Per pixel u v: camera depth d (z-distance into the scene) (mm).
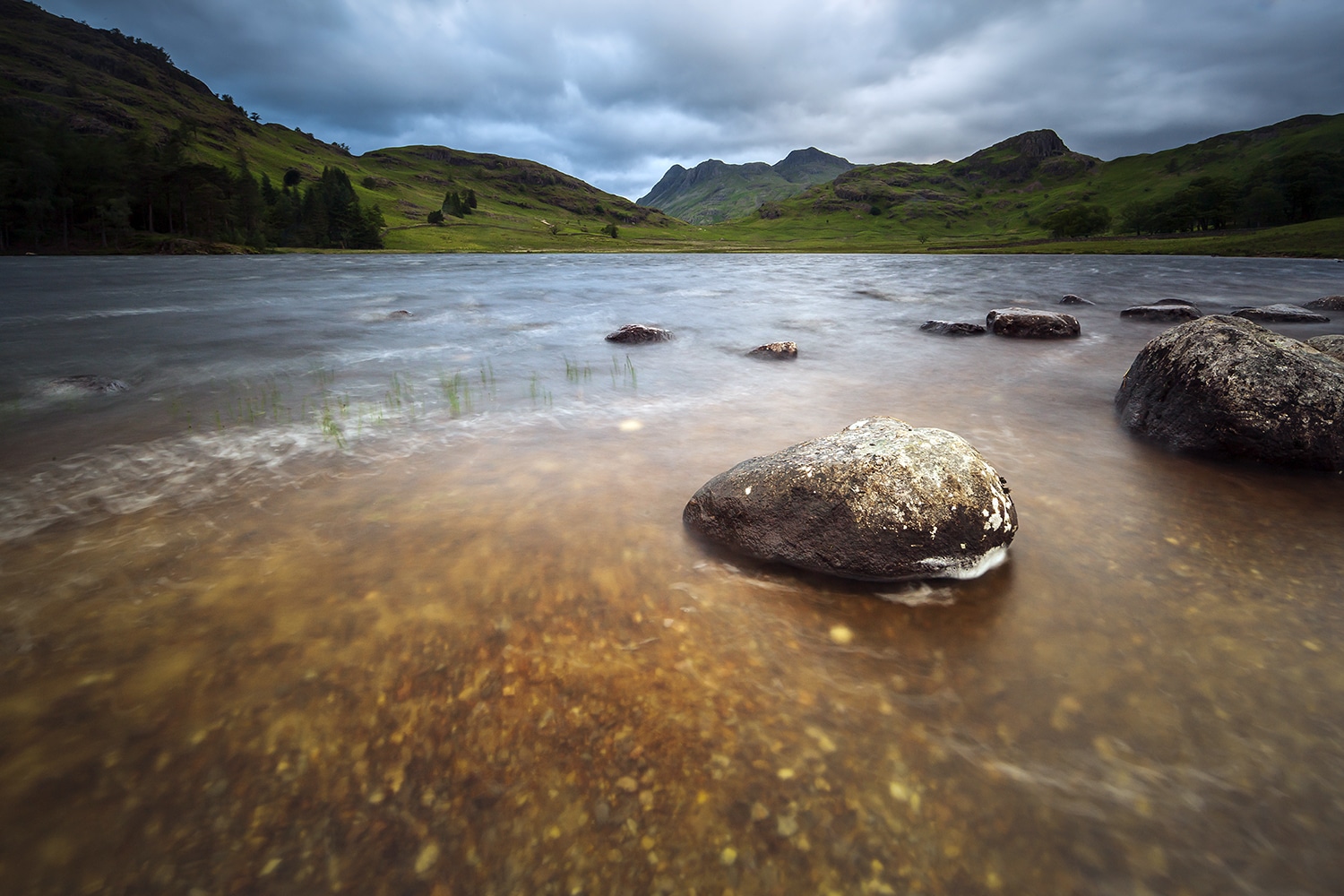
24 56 181500
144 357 12672
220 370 11312
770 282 35219
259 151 184625
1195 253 73938
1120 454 6898
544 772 2744
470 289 30688
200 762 2770
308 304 23375
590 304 23812
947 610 3971
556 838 2465
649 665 3424
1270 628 3746
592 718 3041
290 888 2268
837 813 2564
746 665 3443
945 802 2613
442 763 2785
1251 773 2729
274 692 3184
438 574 4297
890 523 4266
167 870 2324
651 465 6457
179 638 3596
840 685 3297
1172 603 4023
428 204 184750
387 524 5059
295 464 6430
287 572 4316
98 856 2369
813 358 12836
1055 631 3756
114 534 4863
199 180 98312
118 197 90562
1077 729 2986
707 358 12625
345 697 3152
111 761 2770
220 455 6699
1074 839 2455
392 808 2578
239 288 30656
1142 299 25250
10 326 17172
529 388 9938
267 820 2521
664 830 2494
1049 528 5098
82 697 3133
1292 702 3139
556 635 3664
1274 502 5586
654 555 4613
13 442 7105
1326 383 6301
